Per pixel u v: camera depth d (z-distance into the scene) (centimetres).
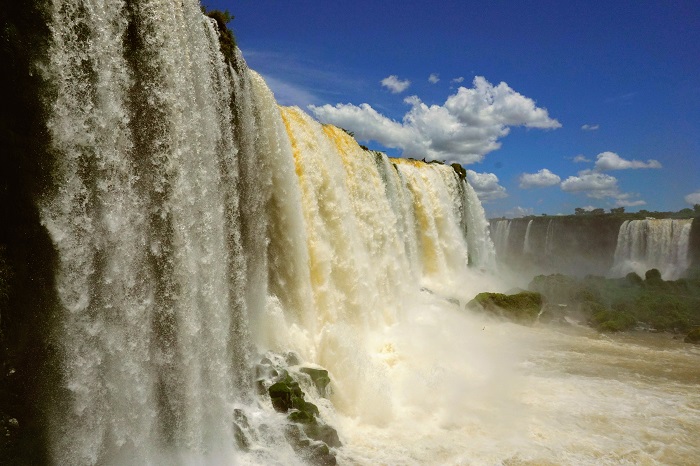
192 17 1094
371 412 1275
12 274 764
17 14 743
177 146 996
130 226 895
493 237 5897
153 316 935
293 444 1017
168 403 941
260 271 1359
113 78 876
